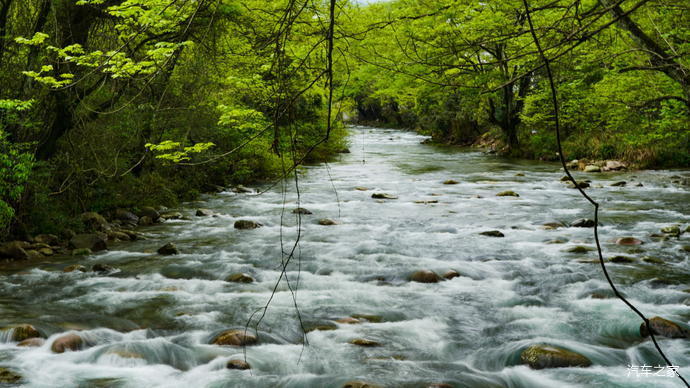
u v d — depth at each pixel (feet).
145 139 42.86
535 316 22.17
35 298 24.04
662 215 43.39
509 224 40.88
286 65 10.14
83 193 39.40
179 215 44.01
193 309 22.82
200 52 37.01
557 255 31.32
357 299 24.20
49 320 21.01
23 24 32.89
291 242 35.32
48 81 21.90
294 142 8.39
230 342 19.22
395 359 18.28
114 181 42.88
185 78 40.73
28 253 31.14
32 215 33.96
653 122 64.54
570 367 17.60
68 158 36.63
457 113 132.46
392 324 21.30
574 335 20.26
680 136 69.87
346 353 18.71
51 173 36.60
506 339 19.88
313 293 24.95
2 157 28.50
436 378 16.88
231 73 33.78
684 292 23.93
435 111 140.56
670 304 23.15
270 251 32.99
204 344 19.29
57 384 16.31
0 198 29.84
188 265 29.53
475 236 36.73
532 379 16.93
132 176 45.39
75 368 17.44
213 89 44.57
